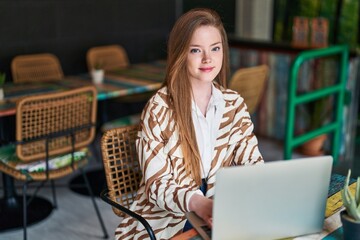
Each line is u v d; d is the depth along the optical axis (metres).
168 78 1.48
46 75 3.72
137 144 1.48
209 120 1.53
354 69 3.70
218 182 1.03
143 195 1.55
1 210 2.88
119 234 1.56
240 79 3.04
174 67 1.43
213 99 1.53
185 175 1.49
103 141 1.64
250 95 3.21
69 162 2.58
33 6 3.85
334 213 1.30
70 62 4.16
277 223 1.13
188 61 1.42
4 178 2.89
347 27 4.18
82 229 2.72
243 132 1.59
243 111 1.61
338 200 1.38
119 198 1.69
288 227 1.14
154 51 4.69
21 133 2.36
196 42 1.39
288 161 1.08
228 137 1.56
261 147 4.02
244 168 1.04
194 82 1.49
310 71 3.79
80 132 2.61
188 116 1.47
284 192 1.10
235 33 4.41
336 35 4.22
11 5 3.74
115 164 1.67
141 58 4.61
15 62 3.61
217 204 1.05
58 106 2.42
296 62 3.15
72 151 2.56
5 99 2.76
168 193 1.33
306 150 3.82
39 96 2.31
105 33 4.30
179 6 4.73
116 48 4.09
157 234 1.49
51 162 2.52
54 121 2.45
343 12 4.14
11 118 2.79
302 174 1.10
